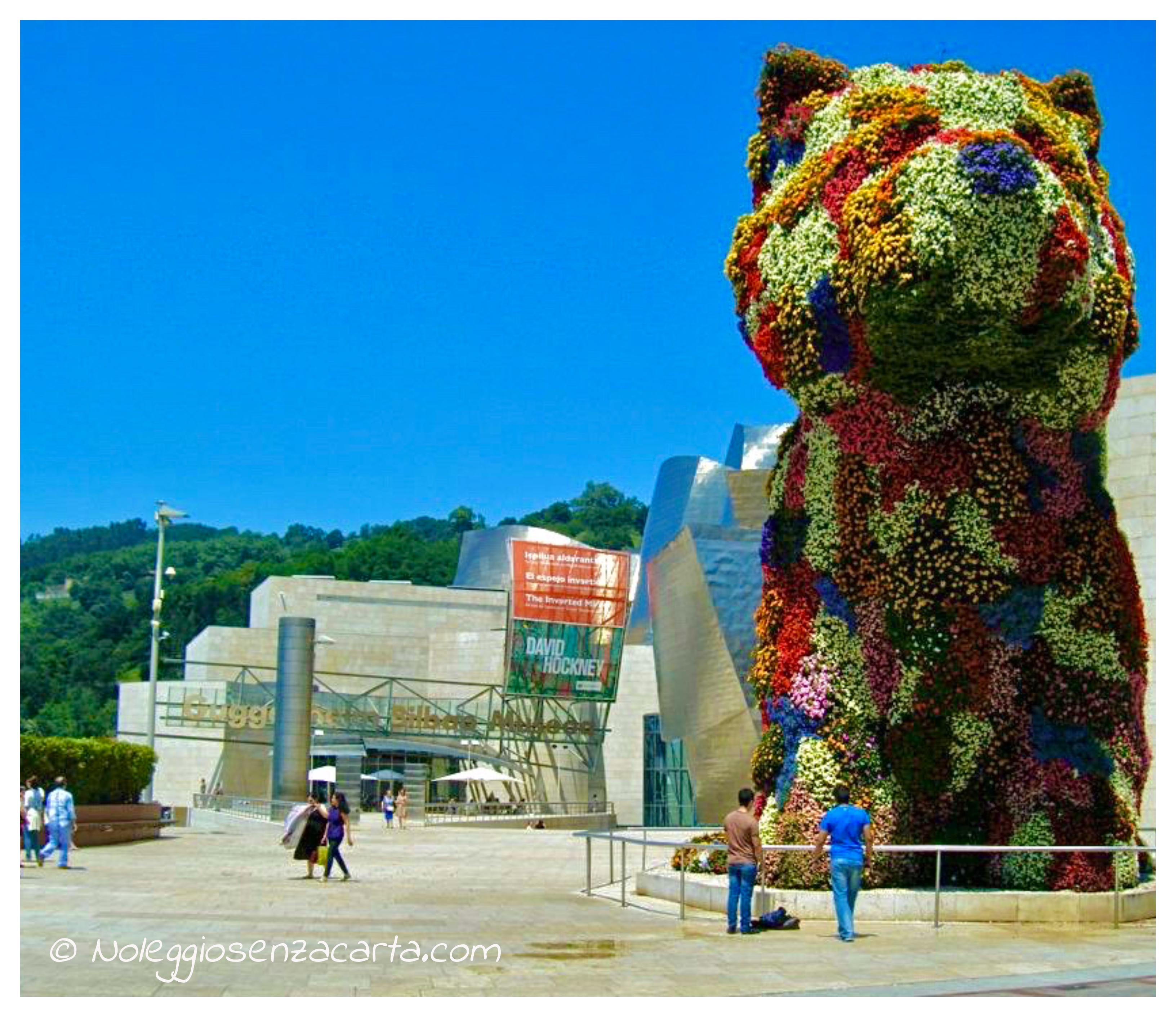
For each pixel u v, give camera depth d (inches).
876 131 671.8
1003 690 705.0
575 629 2492.6
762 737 760.3
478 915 717.9
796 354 695.7
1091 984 485.7
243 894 831.1
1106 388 690.8
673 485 3043.8
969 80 691.4
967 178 607.2
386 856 1286.9
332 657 3063.5
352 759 2410.2
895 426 709.9
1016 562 700.7
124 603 6441.9
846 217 656.4
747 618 1641.2
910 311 628.1
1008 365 666.8
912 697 705.6
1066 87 735.1
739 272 730.8
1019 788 708.7
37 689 4990.2
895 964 539.2
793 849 681.0
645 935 631.8
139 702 2815.0
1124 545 749.3
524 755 2741.1
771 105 756.0
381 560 6225.4
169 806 2315.5
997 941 620.4
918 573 702.5
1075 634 711.1
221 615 5600.4
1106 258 673.6
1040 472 714.8
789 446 791.1
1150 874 776.9
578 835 883.4
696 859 831.7
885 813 711.1
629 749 2733.8
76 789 1337.4
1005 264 611.5
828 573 733.9
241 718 2496.3
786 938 621.3
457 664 2997.0
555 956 554.3
